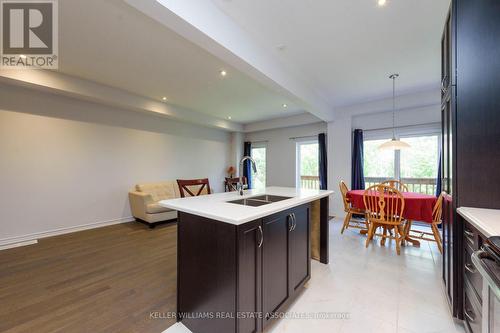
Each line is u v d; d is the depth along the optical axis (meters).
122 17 2.01
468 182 1.54
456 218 1.58
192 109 5.29
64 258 2.75
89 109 4.08
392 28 2.19
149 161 5.04
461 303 1.57
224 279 1.35
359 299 1.93
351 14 1.99
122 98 4.01
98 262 2.63
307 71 3.16
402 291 2.04
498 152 1.48
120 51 2.61
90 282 2.18
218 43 1.90
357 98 4.39
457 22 1.57
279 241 1.68
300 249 1.99
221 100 4.58
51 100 3.64
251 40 2.31
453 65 1.58
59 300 1.89
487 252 0.94
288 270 1.79
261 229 1.47
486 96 1.51
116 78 3.46
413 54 2.70
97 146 4.20
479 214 1.35
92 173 4.13
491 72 1.50
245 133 7.43
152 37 2.33
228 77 3.38
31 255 2.84
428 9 1.92
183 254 1.62
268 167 6.86
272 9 1.93
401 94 4.18
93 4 1.85
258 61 2.43
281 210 1.66
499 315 0.91
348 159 4.87
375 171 4.87
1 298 1.91
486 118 1.51
